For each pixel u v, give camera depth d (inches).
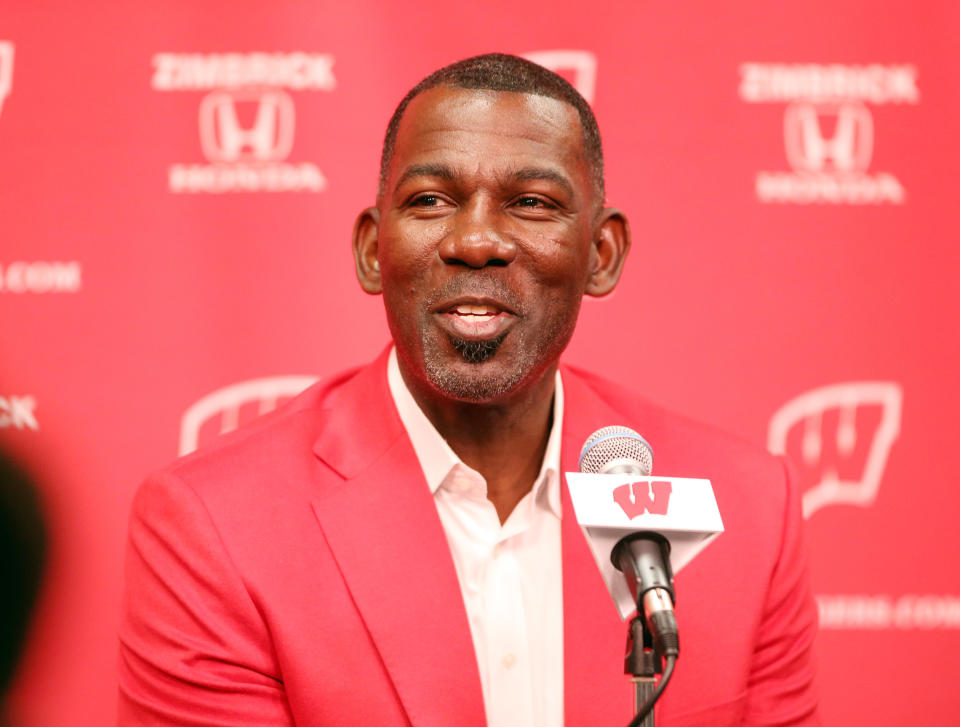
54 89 263.3
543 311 165.2
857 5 273.7
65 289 261.4
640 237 271.0
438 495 179.9
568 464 184.2
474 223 161.2
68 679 256.4
